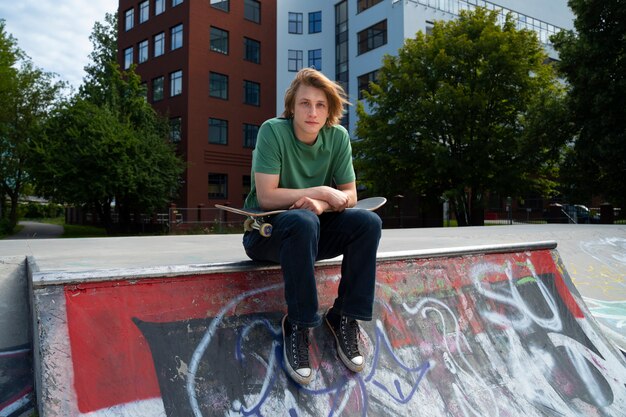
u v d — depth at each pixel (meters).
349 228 1.85
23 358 1.93
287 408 1.72
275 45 28.62
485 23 19.42
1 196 28.95
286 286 1.76
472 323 2.52
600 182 15.73
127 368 1.55
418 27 24.70
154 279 1.76
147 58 27.16
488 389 2.24
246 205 2.16
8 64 24.69
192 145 24.59
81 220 37.41
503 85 18.50
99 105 23.83
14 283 2.48
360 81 27.58
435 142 19.02
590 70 14.85
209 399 1.62
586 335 2.93
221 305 1.86
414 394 2.02
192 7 24.59
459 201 19.17
